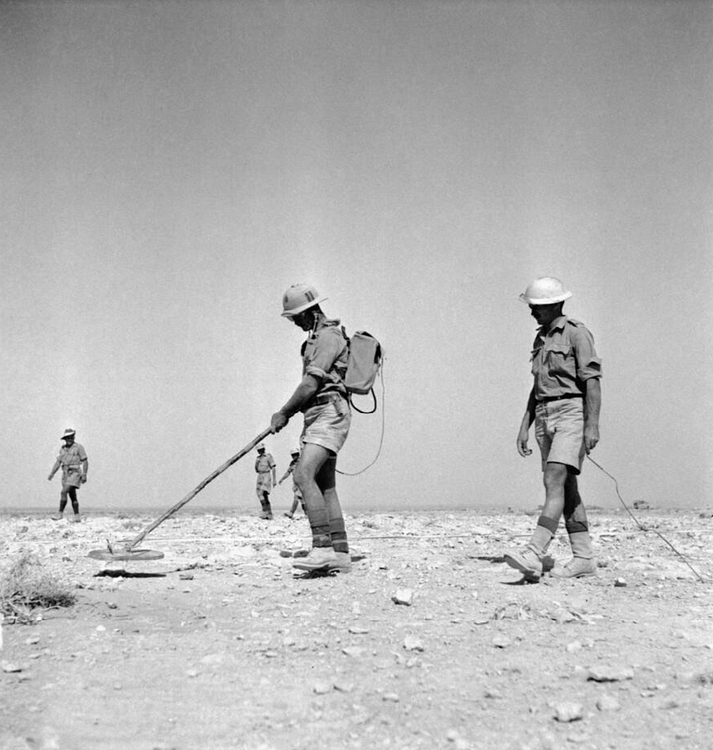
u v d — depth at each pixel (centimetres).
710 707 366
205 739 326
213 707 360
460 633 491
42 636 476
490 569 771
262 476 2133
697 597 612
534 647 459
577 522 723
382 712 357
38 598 564
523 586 659
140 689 382
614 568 776
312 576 721
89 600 592
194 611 554
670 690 388
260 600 597
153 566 766
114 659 430
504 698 375
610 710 361
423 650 452
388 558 880
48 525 1894
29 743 317
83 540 1268
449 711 359
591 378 691
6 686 383
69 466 2114
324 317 746
